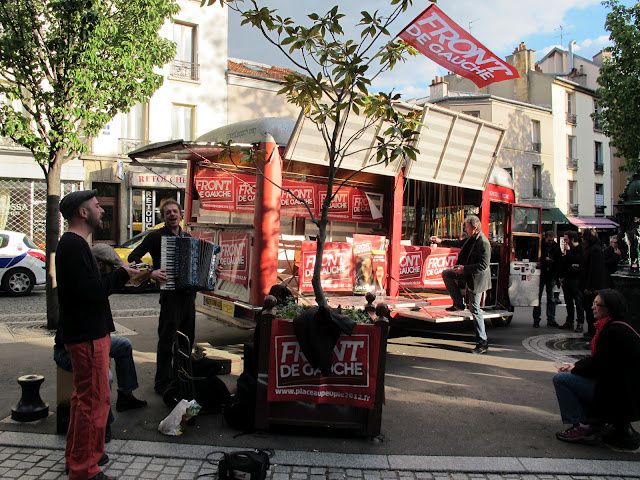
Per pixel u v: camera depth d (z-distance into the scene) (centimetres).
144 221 2333
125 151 2267
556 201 3806
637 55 2144
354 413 454
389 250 841
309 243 745
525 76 3831
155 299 1346
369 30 464
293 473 391
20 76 816
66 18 817
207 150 709
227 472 366
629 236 877
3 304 1243
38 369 646
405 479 389
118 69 879
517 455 436
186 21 2388
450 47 702
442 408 546
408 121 518
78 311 357
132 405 510
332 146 475
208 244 537
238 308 739
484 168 930
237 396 472
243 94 2548
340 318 448
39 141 840
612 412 445
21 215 2095
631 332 446
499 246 1058
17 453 413
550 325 1088
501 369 709
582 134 4009
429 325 1021
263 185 691
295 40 456
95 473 362
